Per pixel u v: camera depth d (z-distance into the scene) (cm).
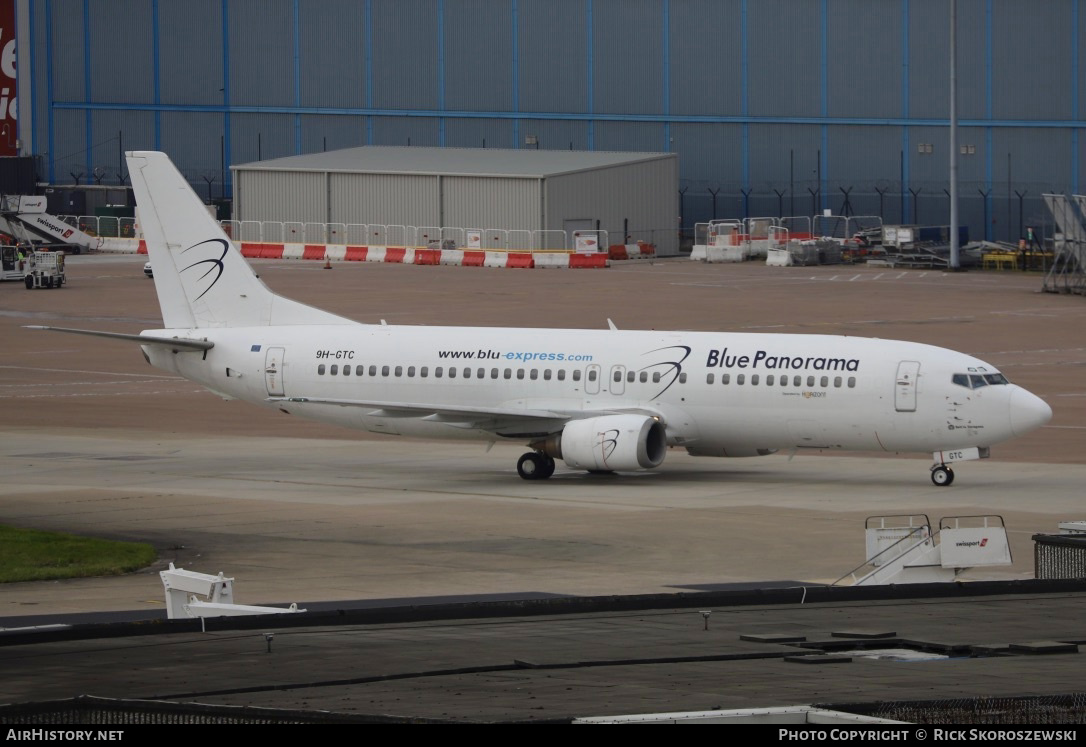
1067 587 7956
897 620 7044
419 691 5528
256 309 17050
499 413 15288
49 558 11806
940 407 14612
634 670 5928
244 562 11806
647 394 15462
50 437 18762
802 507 14000
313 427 19800
